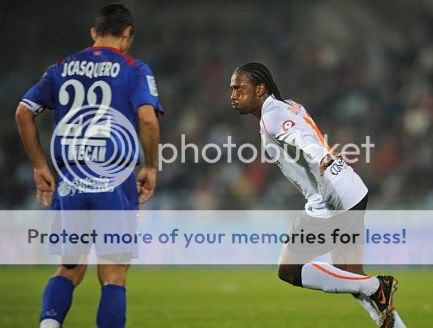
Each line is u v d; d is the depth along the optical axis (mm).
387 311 20812
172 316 29672
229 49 93688
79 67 20734
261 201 65875
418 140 78688
